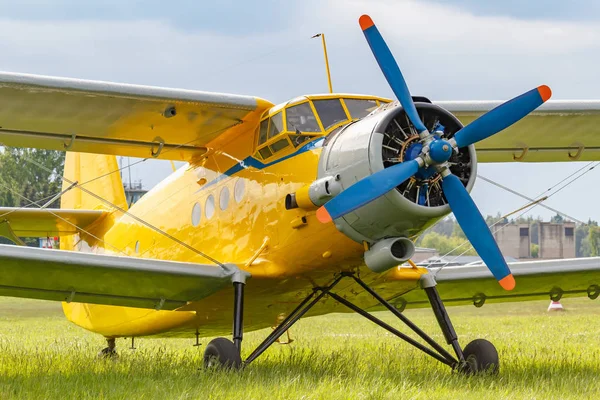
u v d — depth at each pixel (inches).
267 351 973.8
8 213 1007.6
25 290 748.6
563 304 2635.3
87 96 735.7
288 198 712.4
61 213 1039.0
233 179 803.4
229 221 799.1
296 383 579.5
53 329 1592.0
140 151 865.5
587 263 794.2
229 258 791.1
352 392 542.9
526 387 603.2
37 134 807.7
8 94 722.2
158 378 649.6
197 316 852.6
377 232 665.6
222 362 680.4
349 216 667.4
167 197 919.0
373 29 669.9
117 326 994.1
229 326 895.7
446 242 6574.8
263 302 799.1
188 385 579.5
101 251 1047.6
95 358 880.3
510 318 1843.0
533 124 864.9
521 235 6215.6
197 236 845.8
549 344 1057.5
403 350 979.3
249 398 522.0
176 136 829.8
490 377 666.2
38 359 816.3
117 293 766.5
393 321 1796.3
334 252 701.9
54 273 708.7
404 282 779.4
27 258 670.5
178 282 734.5
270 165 751.7
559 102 839.7
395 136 658.2
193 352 994.7
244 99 767.7
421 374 674.2
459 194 654.5
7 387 574.2
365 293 813.9
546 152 938.1
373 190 631.8
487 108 836.6
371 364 762.8
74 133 812.6
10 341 1215.6
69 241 1136.2
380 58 668.7
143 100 751.7
